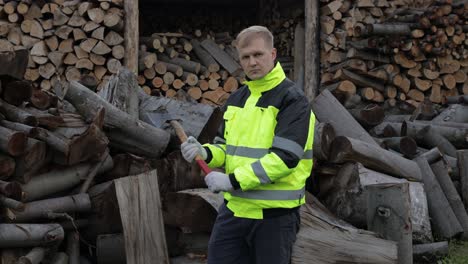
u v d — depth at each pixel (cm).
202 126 471
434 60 738
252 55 255
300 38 812
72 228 390
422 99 747
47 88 695
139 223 380
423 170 504
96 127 390
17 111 379
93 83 673
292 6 901
